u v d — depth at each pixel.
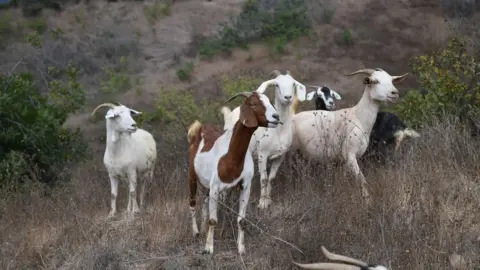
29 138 15.72
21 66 27.59
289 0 32.22
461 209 10.13
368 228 9.41
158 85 26.55
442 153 11.80
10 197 13.03
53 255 10.69
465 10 29.47
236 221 10.41
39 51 28.70
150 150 13.24
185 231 10.63
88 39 30.62
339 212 9.85
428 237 9.06
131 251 10.34
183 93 23.86
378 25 30.25
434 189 10.41
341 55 28.19
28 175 15.59
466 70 14.55
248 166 9.61
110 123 12.42
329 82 26.05
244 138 9.37
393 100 11.18
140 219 11.48
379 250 8.79
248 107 9.25
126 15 32.81
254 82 22.16
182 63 28.62
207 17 32.53
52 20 32.44
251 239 10.02
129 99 25.31
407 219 9.57
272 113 9.16
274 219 10.09
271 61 27.97
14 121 15.98
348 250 9.05
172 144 17.45
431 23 29.62
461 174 11.05
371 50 28.39
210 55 28.78
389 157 12.15
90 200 12.94
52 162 16.25
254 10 31.95
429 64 14.77
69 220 11.73
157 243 10.47
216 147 9.66
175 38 30.83
